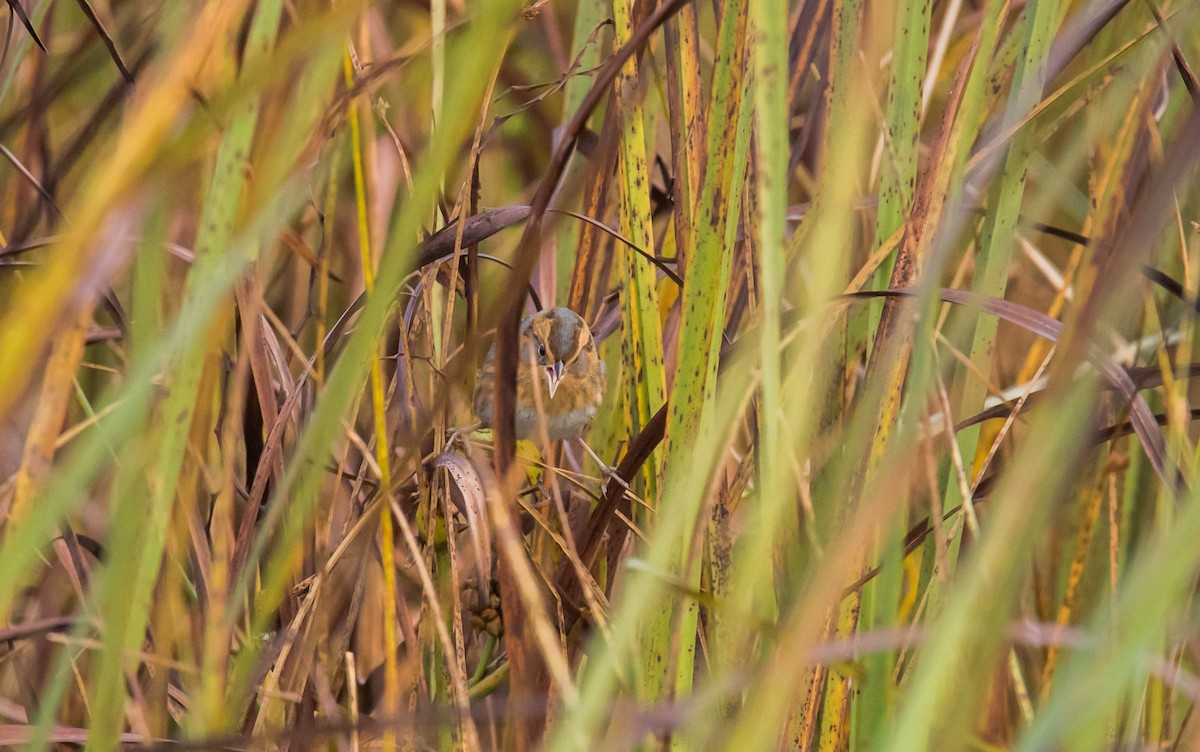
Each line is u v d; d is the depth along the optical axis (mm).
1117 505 7613
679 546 5332
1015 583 3955
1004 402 6375
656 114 8008
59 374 4648
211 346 4953
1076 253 7879
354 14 3500
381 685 7414
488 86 5973
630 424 6793
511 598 5160
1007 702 7383
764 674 4203
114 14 9828
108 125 9102
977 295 5102
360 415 8703
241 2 3873
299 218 8836
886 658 4812
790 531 5879
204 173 5484
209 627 4957
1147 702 6375
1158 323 6770
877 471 5438
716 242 5492
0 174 8930
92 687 5879
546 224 6434
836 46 6172
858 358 6516
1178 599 5070
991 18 5395
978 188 6039
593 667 5211
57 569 7574
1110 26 7734
